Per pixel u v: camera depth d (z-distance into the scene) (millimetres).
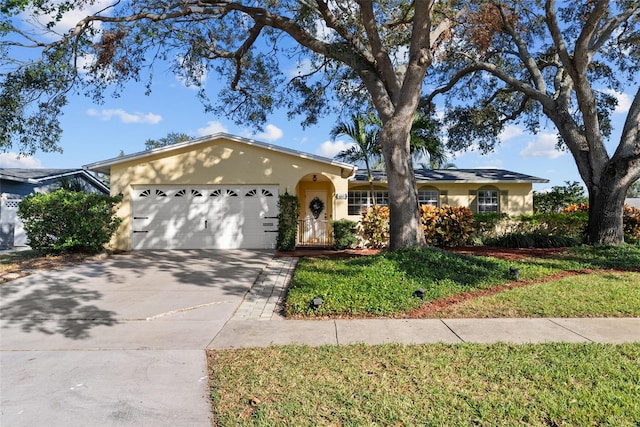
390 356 4574
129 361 4582
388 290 7273
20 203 12648
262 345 5062
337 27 11828
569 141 14344
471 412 3326
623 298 6984
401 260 9414
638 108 13008
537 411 3316
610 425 3111
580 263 10547
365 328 5715
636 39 14961
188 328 5840
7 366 4453
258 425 3184
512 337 5242
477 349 4762
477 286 7965
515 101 18453
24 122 11344
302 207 18906
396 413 3322
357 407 3432
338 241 14938
